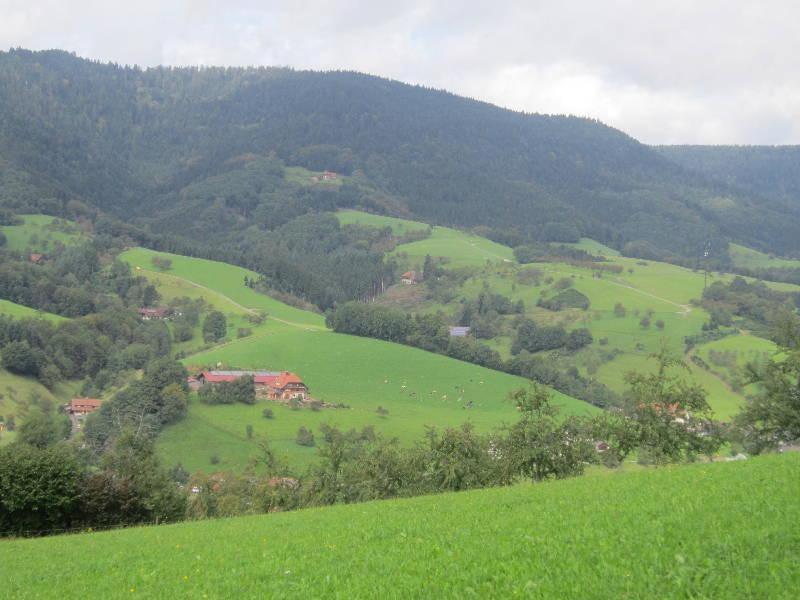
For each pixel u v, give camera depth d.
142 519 56.41
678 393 50.94
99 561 27.27
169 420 110.38
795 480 20.31
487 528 20.09
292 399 126.06
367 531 23.53
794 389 48.66
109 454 60.28
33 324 149.12
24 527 51.22
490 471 56.00
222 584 17.47
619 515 18.80
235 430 111.12
